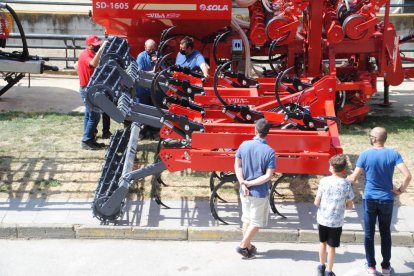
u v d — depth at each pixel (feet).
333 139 25.35
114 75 26.37
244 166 21.47
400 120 37.96
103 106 23.58
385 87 40.88
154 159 30.81
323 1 34.88
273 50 37.22
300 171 23.93
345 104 36.29
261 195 21.36
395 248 23.40
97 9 34.35
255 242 23.66
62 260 22.11
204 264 21.94
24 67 38.19
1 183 27.68
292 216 25.36
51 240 23.58
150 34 36.04
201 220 24.82
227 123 25.84
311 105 28.78
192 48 32.71
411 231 23.90
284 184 28.17
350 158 31.24
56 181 27.99
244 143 21.58
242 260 22.24
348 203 20.38
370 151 20.67
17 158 30.50
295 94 28.96
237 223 24.62
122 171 25.53
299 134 24.21
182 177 28.73
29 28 52.95
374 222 20.95
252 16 37.06
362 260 22.39
